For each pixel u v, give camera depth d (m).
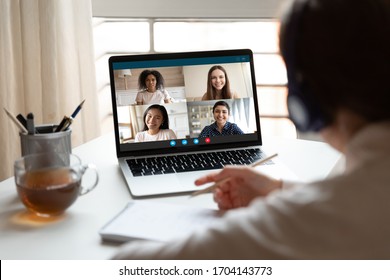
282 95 2.04
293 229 0.47
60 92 1.78
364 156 0.50
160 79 1.28
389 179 0.48
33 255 0.81
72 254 0.82
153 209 0.94
